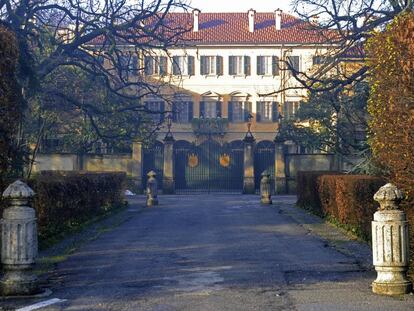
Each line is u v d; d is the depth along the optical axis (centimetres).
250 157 4350
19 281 962
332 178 2042
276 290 992
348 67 2716
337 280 1072
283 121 4516
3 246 970
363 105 2803
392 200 945
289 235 1739
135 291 997
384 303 884
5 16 2505
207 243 1567
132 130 4409
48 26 3006
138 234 1794
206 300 925
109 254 1404
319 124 4212
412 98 913
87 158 4228
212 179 4547
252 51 6506
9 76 1111
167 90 6103
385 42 1025
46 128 4025
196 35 6531
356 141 3002
